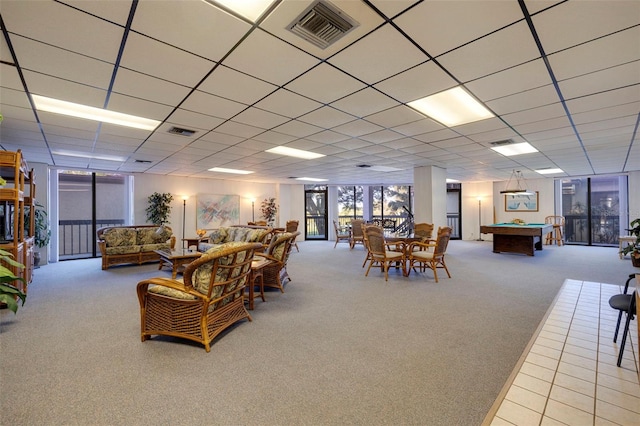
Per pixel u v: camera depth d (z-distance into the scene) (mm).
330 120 3760
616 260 7262
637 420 1755
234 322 3074
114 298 4199
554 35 1928
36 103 3102
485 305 3867
